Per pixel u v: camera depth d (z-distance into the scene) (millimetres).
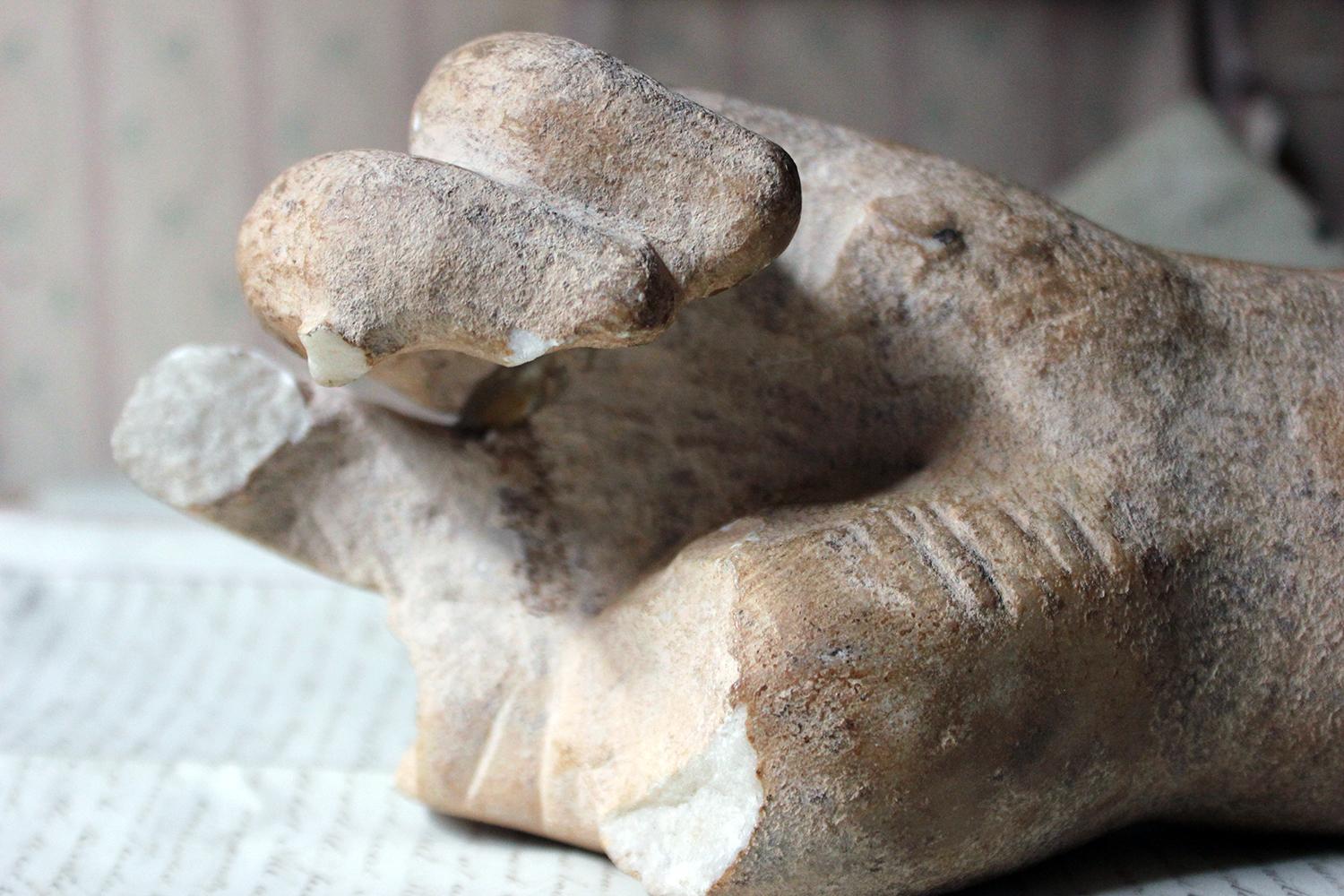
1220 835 238
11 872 233
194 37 541
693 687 209
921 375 230
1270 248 419
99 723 302
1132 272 230
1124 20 533
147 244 551
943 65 535
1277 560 220
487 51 217
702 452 240
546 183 207
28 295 553
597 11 527
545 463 244
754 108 245
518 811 233
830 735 197
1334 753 222
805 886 203
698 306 239
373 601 364
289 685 325
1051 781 209
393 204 200
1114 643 210
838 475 236
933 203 234
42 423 558
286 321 209
